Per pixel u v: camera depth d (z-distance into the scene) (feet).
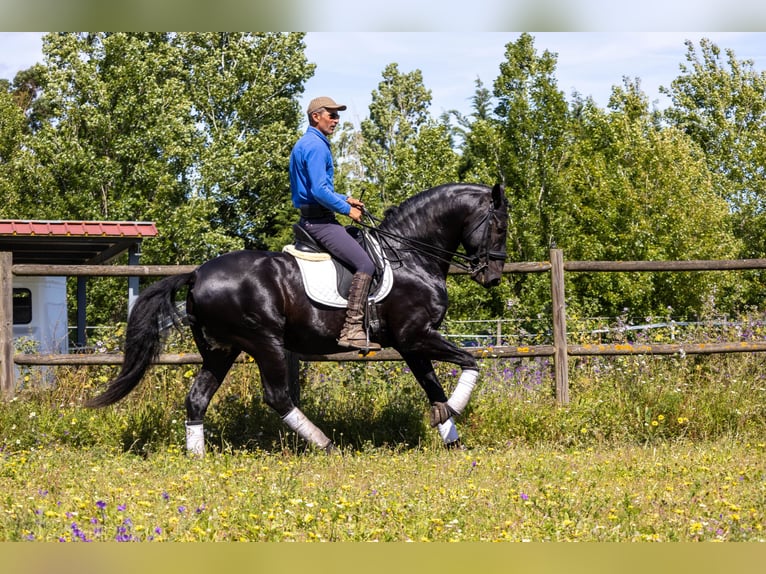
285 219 125.70
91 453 26.35
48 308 60.85
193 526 16.78
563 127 97.25
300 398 31.17
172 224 104.58
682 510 18.40
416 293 26.68
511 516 18.20
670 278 81.51
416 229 27.37
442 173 101.09
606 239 89.20
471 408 30.01
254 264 25.84
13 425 28.14
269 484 21.17
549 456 25.50
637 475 22.90
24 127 137.08
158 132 106.11
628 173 93.04
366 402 31.32
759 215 106.22
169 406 30.32
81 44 108.58
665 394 30.86
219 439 28.91
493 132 97.30
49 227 55.93
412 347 26.86
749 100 121.60
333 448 26.45
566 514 18.15
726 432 30.14
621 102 110.01
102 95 106.01
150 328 25.50
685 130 128.67
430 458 25.86
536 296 86.94
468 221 27.53
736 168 112.27
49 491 20.65
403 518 17.74
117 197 108.17
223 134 120.67
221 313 25.52
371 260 26.17
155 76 115.34
